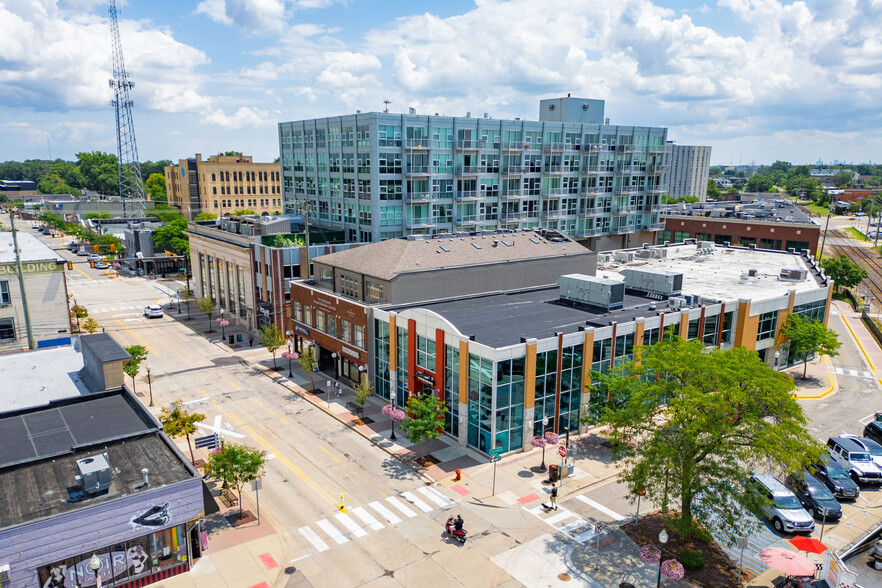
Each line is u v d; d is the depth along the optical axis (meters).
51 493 25.64
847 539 30.95
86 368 41.38
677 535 31.05
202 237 83.69
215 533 31.45
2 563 22.69
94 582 25.62
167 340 70.25
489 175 82.25
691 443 27.56
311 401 50.47
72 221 175.75
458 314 48.94
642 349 33.47
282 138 93.12
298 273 67.00
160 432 31.23
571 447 41.81
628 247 104.56
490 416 39.19
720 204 143.12
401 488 36.22
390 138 72.88
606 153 94.88
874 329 75.94
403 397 47.94
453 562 29.09
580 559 29.27
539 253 62.53
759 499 26.95
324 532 31.64
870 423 43.81
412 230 76.50
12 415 33.53
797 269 67.06
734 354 29.81
